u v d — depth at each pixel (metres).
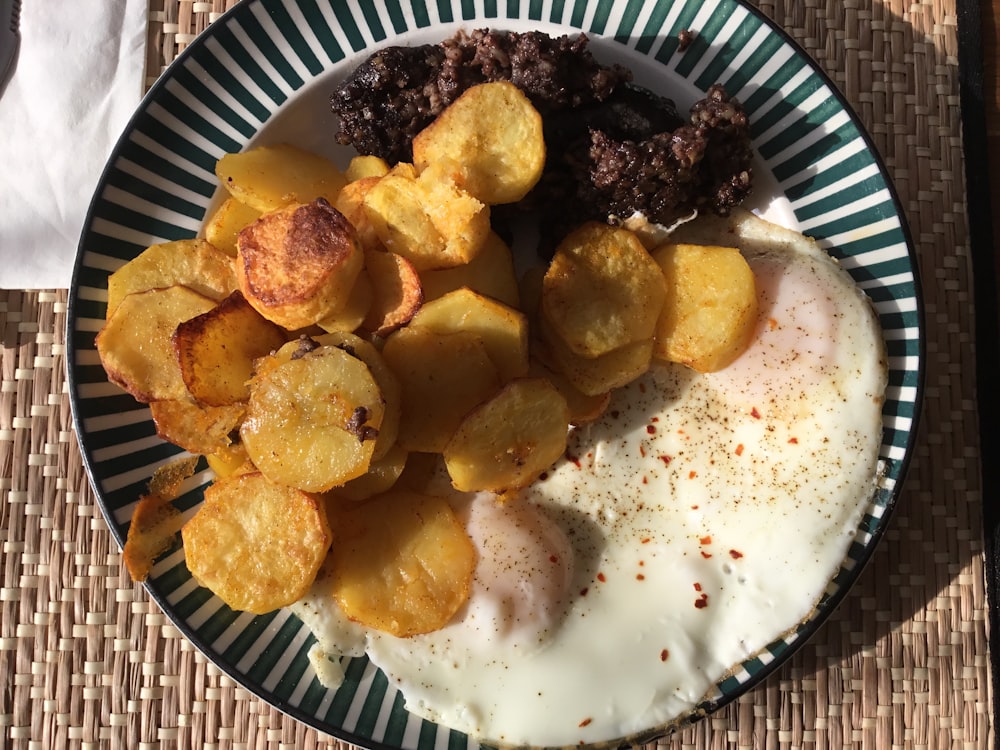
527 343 0.24
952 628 0.27
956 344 0.28
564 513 0.26
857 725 0.27
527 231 0.26
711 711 0.25
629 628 0.25
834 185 0.25
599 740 0.25
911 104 0.28
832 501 0.25
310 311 0.22
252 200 0.25
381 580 0.24
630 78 0.25
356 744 0.25
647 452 0.26
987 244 0.28
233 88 0.25
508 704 0.25
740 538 0.25
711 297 0.24
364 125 0.25
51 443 0.28
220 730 0.27
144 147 0.25
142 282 0.24
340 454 0.21
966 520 0.27
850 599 0.27
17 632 0.27
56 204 0.27
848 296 0.25
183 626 0.24
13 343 0.28
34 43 0.27
